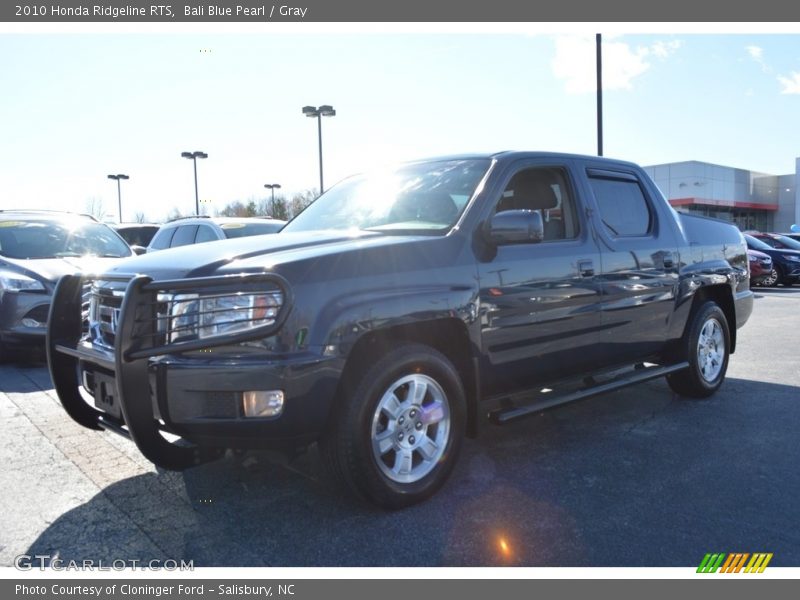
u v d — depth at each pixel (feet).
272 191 141.79
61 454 13.75
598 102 57.26
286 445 9.88
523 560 9.35
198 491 11.80
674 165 130.41
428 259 11.24
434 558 9.41
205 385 9.50
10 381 20.53
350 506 11.10
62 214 28.27
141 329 9.70
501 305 12.14
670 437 14.89
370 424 10.30
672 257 16.56
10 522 10.62
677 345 17.40
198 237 35.63
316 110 88.89
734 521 10.57
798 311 39.78
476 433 12.16
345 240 11.53
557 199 14.32
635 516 10.76
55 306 11.97
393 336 11.02
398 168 14.89
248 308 9.64
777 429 15.47
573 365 14.06
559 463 13.23
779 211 150.30
